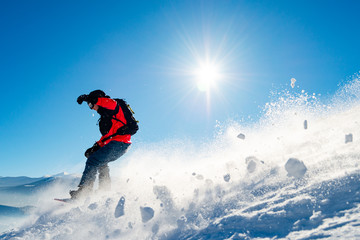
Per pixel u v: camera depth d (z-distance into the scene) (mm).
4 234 2951
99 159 3602
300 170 1872
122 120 3660
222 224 1678
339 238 1060
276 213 1505
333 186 1512
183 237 1816
